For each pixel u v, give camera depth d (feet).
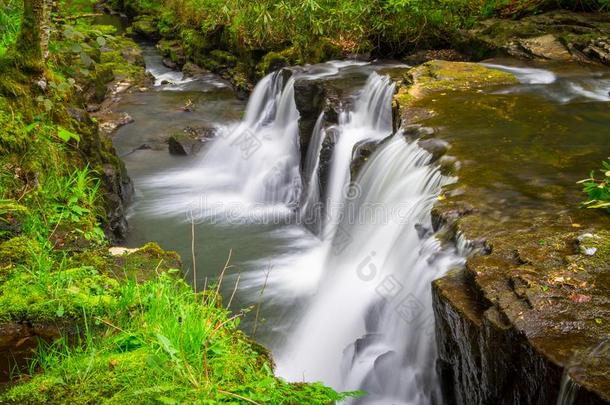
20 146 18.01
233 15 45.88
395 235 18.44
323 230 25.96
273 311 20.72
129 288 12.20
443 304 12.53
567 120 21.65
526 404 10.63
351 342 18.48
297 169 31.53
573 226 14.07
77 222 16.83
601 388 9.15
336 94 28.73
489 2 36.81
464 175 17.52
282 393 10.12
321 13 37.47
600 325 10.43
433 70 27.14
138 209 28.32
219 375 10.19
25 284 12.30
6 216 15.34
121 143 35.86
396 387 15.71
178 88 45.65
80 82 39.37
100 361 10.14
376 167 21.90
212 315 12.21
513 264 12.56
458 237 14.43
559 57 29.84
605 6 33.19
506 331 10.74
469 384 12.34
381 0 35.68
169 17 59.77
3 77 19.63
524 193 16.17
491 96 24.29
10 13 25.22
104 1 77.71
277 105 35.63
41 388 9.55
